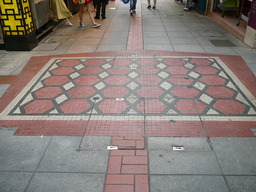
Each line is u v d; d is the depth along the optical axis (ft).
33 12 23.45
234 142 11.19
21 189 9.08
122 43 24.22
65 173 9.74
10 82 17.03
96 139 11.51
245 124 12.32
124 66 18.86
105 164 10.14
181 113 13.21
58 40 25.64
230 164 10.03
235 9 30.94
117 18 34.06
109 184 9.23
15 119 13.05
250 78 16.97
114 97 14.78
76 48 23.17
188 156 10.46
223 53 21.47
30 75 17.97
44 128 12.32
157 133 11.83
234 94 14.94
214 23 31.35
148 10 38.65
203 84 16.11
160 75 17.34
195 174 9.60
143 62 19.52
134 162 10.20
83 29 29.27
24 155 10.68
